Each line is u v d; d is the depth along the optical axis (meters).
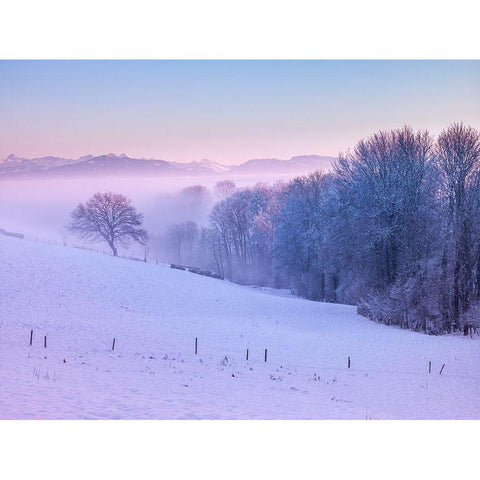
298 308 55.84
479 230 48.22
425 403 23.03
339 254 56.97
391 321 47.81
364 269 53.47
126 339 34.91
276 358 31.78
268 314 51.72
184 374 24.70
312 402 20.31
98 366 25.34
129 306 48.88
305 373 27.91
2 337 32.53
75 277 55.06
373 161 52.09
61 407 15.73
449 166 48.50
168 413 16.16
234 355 31.95
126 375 23.08
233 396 20.09
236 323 45.12
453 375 29.50
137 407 16.58
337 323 47.75
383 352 35.12
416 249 48.97
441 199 49.50
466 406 22.80
